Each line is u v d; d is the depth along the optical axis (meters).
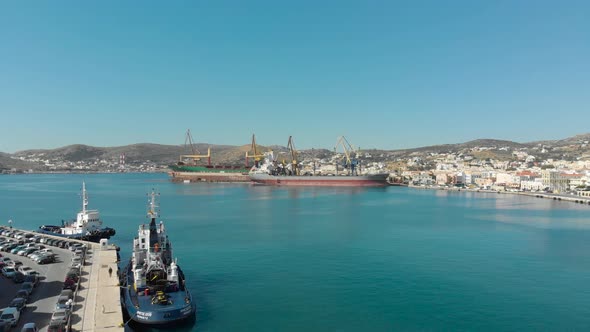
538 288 93.44
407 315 77.81
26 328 58.44
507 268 109.75
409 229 173.00
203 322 74.06
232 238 152.12
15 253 109.12
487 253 127.12
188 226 182.38
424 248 134.50
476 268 109.69
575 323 74.62
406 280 99.12
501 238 152.50
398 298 86.75
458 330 71.31
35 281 81.75
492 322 74.81
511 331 71.31
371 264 113.69
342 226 181.38
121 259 118.31
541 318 76.69
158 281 76.81
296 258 120.62
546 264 113.75
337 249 132.88
